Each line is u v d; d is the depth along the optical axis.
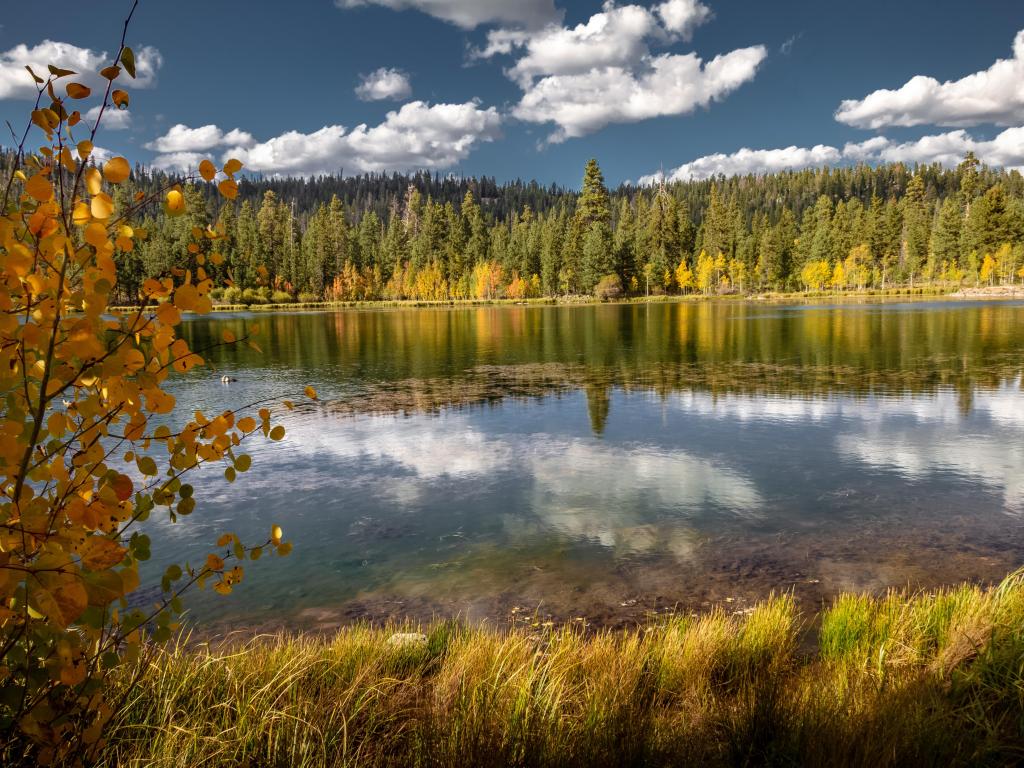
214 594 5.62
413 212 146.62
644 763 2.57
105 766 2.10
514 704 2.90
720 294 98.62
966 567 5.93
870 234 98.00
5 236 1.30
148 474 1.72
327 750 2.55
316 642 4.15
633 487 8.63
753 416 13.02
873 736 2.54
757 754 2.67
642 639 4.65
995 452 9.96
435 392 16.94
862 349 24.36
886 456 9.88
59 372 1.49
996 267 84.69
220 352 28.83
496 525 7.30
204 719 2.54
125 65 1.45
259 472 9.52
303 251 98.00
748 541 6.69
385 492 8.55
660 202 108.94
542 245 99.38
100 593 1.39
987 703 2.85
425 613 5.25
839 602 4.57
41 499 1.47
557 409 14.25
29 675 1.46
